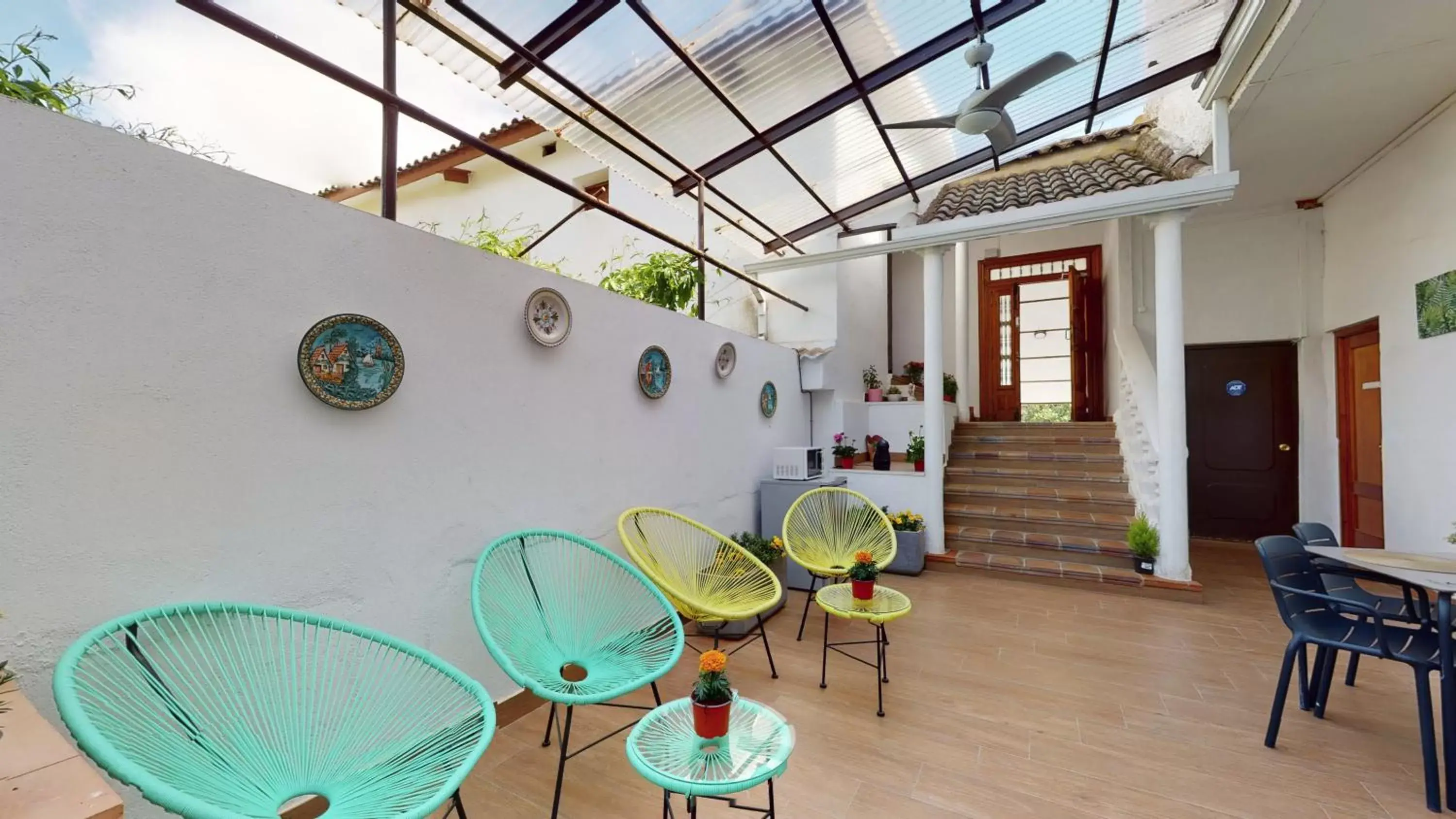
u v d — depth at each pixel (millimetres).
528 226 6406
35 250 1235
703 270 3912
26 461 1223
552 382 2594
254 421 1599
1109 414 6359
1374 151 4016
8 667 1197
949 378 6527
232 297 1554
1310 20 2740
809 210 5102
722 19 2818
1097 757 2088
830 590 2773
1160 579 3912
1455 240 3357
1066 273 6836
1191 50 3625
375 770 1451
